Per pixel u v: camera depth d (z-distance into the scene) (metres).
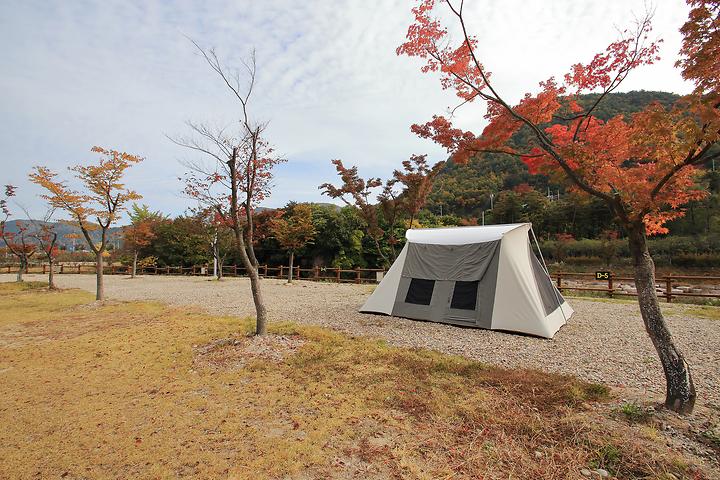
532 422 3.08
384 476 2.43
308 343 5.51
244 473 2.46
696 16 2.82
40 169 9.28
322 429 3.04
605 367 4.48
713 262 23.64
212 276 22.50
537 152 4.34
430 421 3.17
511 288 6.59
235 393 3.81
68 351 5.39
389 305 7.86
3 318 8.07
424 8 4.01
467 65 4.07
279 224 16.80
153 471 2.49
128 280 19.06
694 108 2.85
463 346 5.48
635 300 10.27
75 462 2.61
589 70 3.97
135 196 10.41
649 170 3.40
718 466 2.45
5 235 16.91
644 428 2.88
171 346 5.55
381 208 13.55
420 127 4.54
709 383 3.92
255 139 5.72
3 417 3.32
